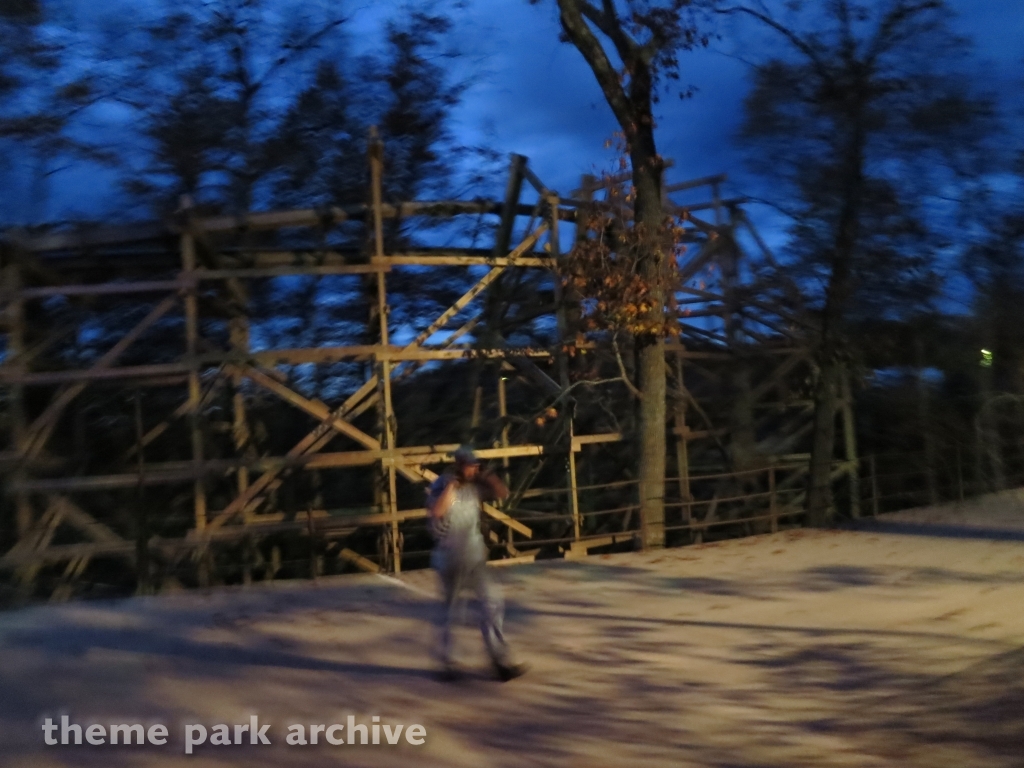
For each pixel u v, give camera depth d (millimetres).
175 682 6891
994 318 18859
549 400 14922
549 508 16297
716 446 17984
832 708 6445
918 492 17266
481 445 15945
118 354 12750
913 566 11305
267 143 18719
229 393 14766
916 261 17344
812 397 18094
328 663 7527
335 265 14430
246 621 9078
